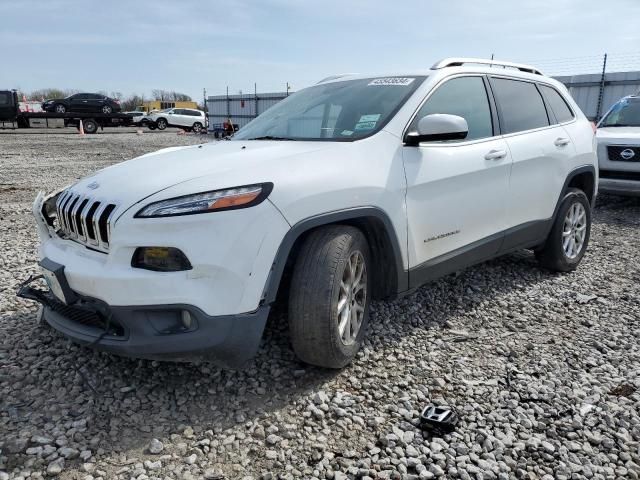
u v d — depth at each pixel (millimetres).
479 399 2932
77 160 15938
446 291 4566
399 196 3293
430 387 3043
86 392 2922
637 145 7871
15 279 4719
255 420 2703
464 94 4023
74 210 2900
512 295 4527
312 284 2848
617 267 5398
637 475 2367
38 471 2309
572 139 4984
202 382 3033
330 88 4156
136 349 2605
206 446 2496
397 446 2529
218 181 2697
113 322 2715
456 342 3633
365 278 3254
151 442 2494
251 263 2625
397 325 3863
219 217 2570
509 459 2459
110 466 2355
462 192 3779
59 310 3018
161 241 2535
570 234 5105
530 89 4773
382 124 3457
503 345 3588
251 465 2387
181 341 2572
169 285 2527
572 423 2732
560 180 4789
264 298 2701
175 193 2633
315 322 2863
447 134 3326
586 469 2396
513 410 2838
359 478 2320
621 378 3182
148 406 2807
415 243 3457
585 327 3928
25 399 2848
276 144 3420
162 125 39031
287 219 2725
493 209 4098
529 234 4566
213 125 38688
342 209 2965
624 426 2713
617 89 19797
